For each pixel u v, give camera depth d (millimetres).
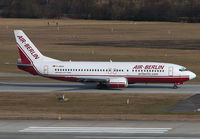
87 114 186375
